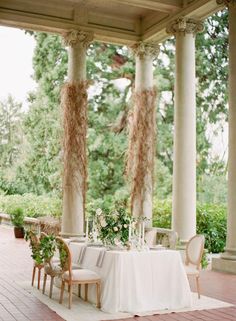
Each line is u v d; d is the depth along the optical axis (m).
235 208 8.84
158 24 11.29
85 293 6.20
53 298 6.35
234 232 8.82
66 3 11.10
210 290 7.12
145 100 11.80
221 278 8.18
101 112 20.45
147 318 5.42
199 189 19.25
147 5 10.35
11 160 26.19
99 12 11.53
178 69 10.40
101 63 20.55
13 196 20.91
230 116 8.99
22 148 24.42
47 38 20.38
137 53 12.12
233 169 8.88
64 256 5.84
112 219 6.24
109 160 20.11
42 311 5.63
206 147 19.00
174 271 6.03
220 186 19.23
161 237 9.84
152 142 11.65
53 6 11.03
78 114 10.87
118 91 20.62
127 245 6.13
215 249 12.50
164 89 19.69
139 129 11.69
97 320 5.27
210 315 5.58
